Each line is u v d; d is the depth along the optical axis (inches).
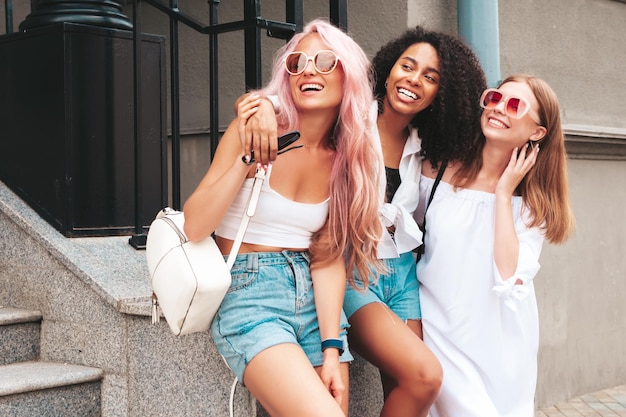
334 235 104.0
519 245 115.9
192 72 213.6
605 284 234.1
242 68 203.9
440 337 120.4
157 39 160.7
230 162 97.7
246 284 100.9
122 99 155.4
